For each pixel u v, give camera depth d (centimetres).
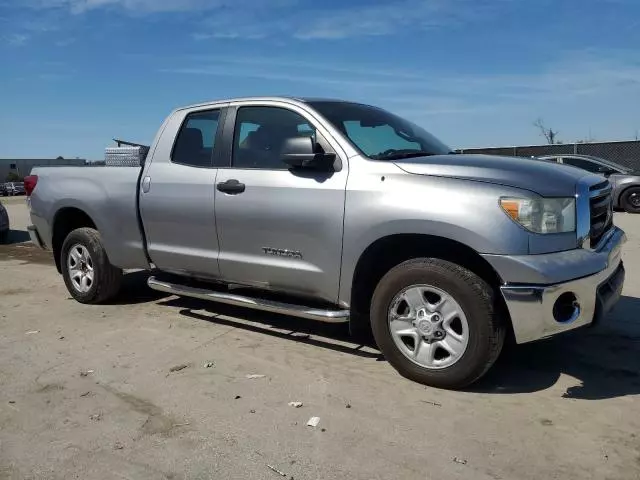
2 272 823
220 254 481
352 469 288
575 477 278
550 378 394
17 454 309
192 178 495
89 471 292
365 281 418
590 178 392
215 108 501
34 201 635
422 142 478
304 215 421
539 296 339
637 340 461
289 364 428
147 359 444
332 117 438
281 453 304
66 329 524
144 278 723
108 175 564
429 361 379
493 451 302
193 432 329
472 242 351
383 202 384
